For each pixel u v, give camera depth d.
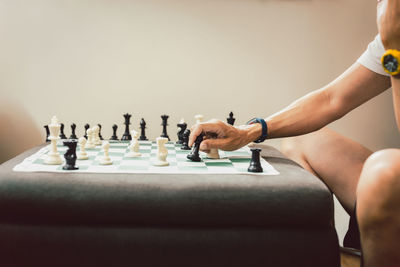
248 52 2.42
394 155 0.96
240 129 1.58
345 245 1.61
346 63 2.45
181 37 2.39
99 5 2.34
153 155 1.71
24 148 2.43
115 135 2.14
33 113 2.41
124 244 1.15
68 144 1.34
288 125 1.59
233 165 1.51
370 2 2.41
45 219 1.17
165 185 1.19
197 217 1.17
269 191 1.19
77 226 1.17
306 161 1.81
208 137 1.63
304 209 1.17
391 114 2.48
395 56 1.05
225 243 1.16
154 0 2.36
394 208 0.93
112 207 1.16
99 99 2.41
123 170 1.36
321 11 2.41
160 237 1.16
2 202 1.16
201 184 1.20
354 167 1.64
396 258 0.98
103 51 2.38
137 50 2.38
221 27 2.39
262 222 1.18
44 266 1.16
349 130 2.49
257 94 2.46
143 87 2.42
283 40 2.42
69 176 1.25
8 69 2.37
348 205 1.62
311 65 2.45
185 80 2.43
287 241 1.17
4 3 2.32
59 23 2.35
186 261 1.16
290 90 2.46
